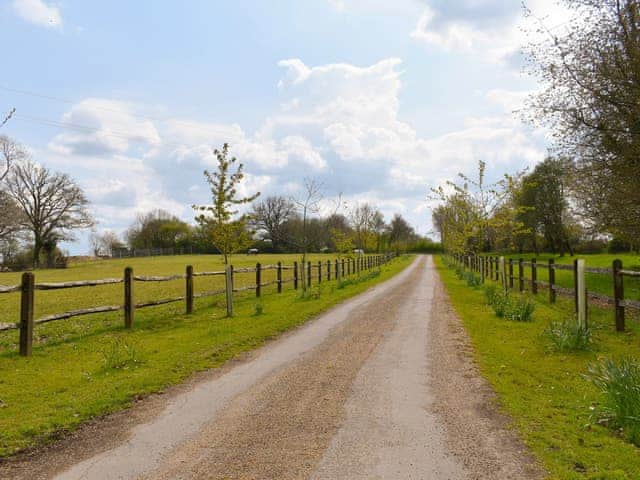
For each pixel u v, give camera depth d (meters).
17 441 4.07
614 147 13.93
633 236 15.84
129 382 5.77
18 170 51.22
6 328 6.86
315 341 8.30
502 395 5.14
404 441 3.94
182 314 11.40
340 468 3.46
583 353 6.96
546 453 3.68
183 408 4.89
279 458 3.65
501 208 21.36
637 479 3.26
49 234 54.72
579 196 16.44
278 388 5.54
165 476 3.40
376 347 7.70
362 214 46.22
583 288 8.45
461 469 3.43
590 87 13.16
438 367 6.38
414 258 67.50
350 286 19.14
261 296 15.31
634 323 9.35
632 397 4.16
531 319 10.01
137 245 93.44
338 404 4.91
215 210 16.39
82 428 4.39
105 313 11.98
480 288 16.92
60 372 6.30
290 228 38.06
